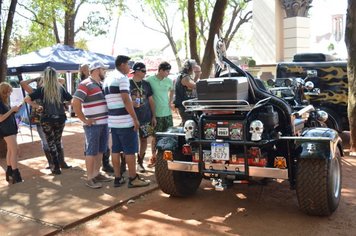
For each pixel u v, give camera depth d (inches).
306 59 397.1
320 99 370.9
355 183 251.8
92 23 918.4
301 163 188.4
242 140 188.9
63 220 193.2
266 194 233.3
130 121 233.8
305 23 818.2
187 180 227.0
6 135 271.1
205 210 209.5
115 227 189.6
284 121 204.5
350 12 319.3
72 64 481.4
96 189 241.0
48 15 703.1
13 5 392.2
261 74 765.9
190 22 495.8
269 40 828.0
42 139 301.0
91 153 244.1
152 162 260.5
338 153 206.4
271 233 178.1
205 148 203.8
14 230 182.5
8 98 275.3
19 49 1120.2
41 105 282.8
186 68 263.3
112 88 230.1
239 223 190.7
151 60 1112.2
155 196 233.5
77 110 237.5
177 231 183.2
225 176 196.7
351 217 194.9
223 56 202.5
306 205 190.9
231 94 184.9
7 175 280.8
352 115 326.3
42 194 233.6
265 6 828.6
